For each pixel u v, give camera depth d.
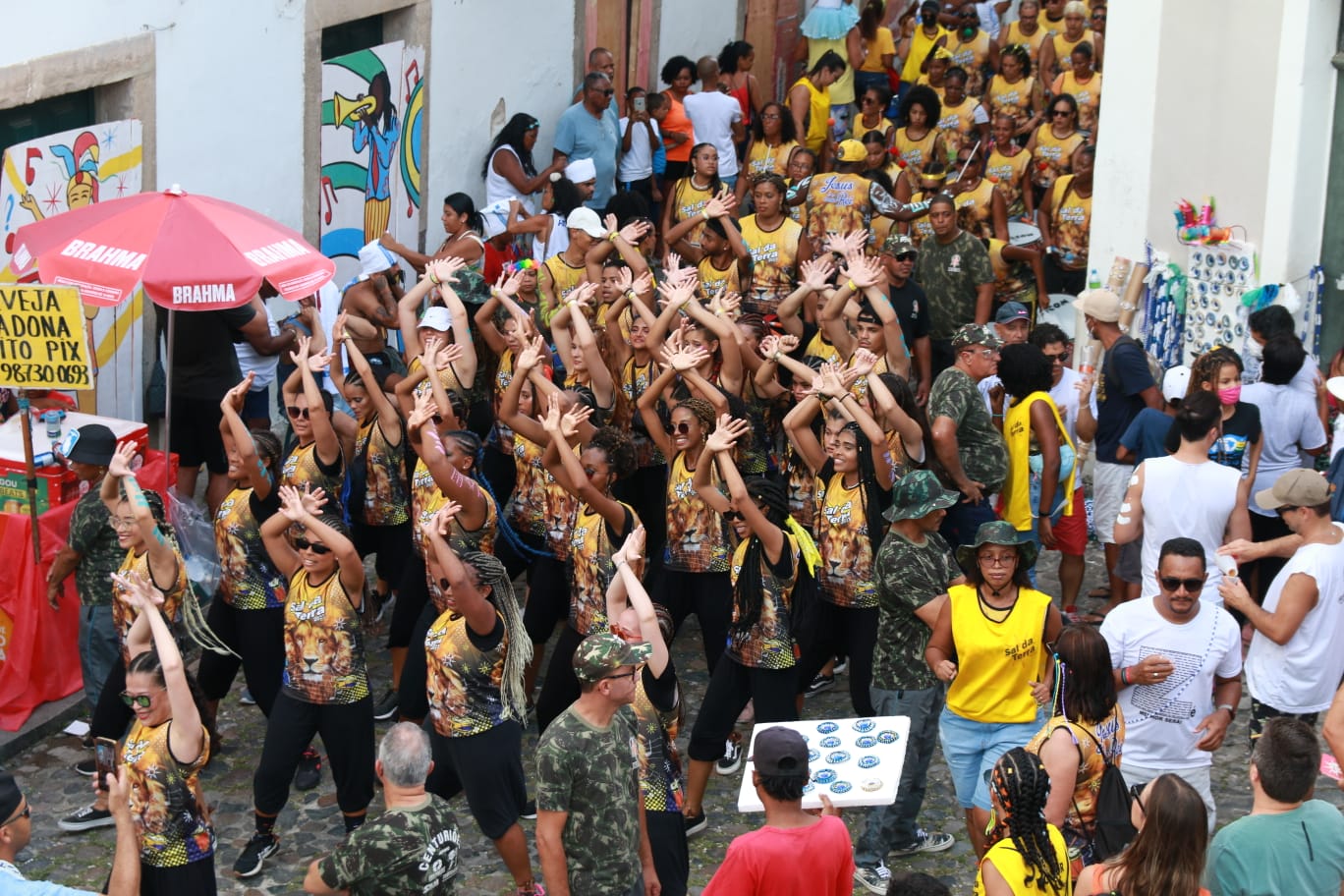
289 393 10.51
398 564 10.98
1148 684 7.93
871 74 21.97
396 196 16.58
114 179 13.21
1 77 11.80
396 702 10.68
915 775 8.70
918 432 10.20
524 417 10.57
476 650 8.15
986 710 8.02
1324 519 8.59
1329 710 7.86
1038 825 6.19
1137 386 11.30
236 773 10.01
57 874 8.88
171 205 10.29
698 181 16.84
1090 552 13.40
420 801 6.78
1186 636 7.89
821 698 11.05
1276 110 13.31
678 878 7.80
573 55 18.97
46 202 12.62
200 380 12.62
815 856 6.44
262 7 14.35
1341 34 13.12
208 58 13.84
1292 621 8.52
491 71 17.62
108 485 9.22
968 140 19.23
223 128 14.17
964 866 8.97
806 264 12.28
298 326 13.45
